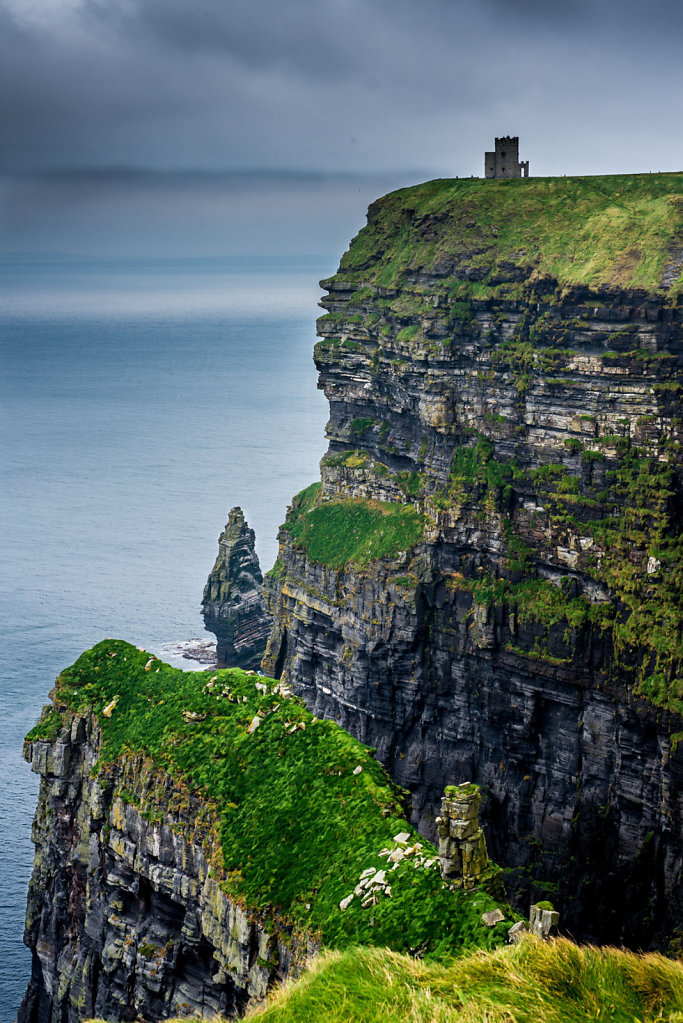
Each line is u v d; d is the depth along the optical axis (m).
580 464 174.12
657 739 163.38
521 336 184.62
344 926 100.00
